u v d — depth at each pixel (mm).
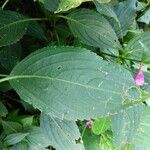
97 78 190
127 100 187
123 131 237
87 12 249
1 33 239
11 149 251
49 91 191
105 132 307
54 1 248
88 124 305
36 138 256
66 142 245
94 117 186
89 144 310
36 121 281
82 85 189
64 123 245
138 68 277
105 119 277
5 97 288
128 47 262
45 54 200
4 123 257
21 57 283
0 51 259
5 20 245
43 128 244
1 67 263
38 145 256
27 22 250
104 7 252
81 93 188
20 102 281
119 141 237
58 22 283
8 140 246
